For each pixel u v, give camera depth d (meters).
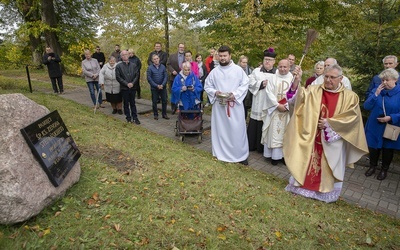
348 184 5.14
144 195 3.25
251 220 3.16
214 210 3.21
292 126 4.33
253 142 6.59
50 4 17.98
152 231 2.64
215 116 5.61
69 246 2.33
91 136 5.12
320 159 4.25
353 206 4.32
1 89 10.45
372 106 5.12
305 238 2.98
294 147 4.29
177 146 6.03
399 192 4.88
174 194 3.42
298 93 4.24
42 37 20.55
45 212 2.67
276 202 3.75
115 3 12.03
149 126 7.75
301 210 3.71
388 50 6.51
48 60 10.82
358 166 5.98
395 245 3.13
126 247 2.39
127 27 12.43
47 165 2.75
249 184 4.24
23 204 2.42
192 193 3.52
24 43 23.16
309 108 4.20
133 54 10.05
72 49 19.95
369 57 6.63
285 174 5.39
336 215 3.76
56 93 11.19
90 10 21.50
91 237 2.46
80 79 16.03
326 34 10.70
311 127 4.18
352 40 7.23
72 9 21.00
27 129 2.68
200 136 6.70
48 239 2.39
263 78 6.07
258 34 9.02
